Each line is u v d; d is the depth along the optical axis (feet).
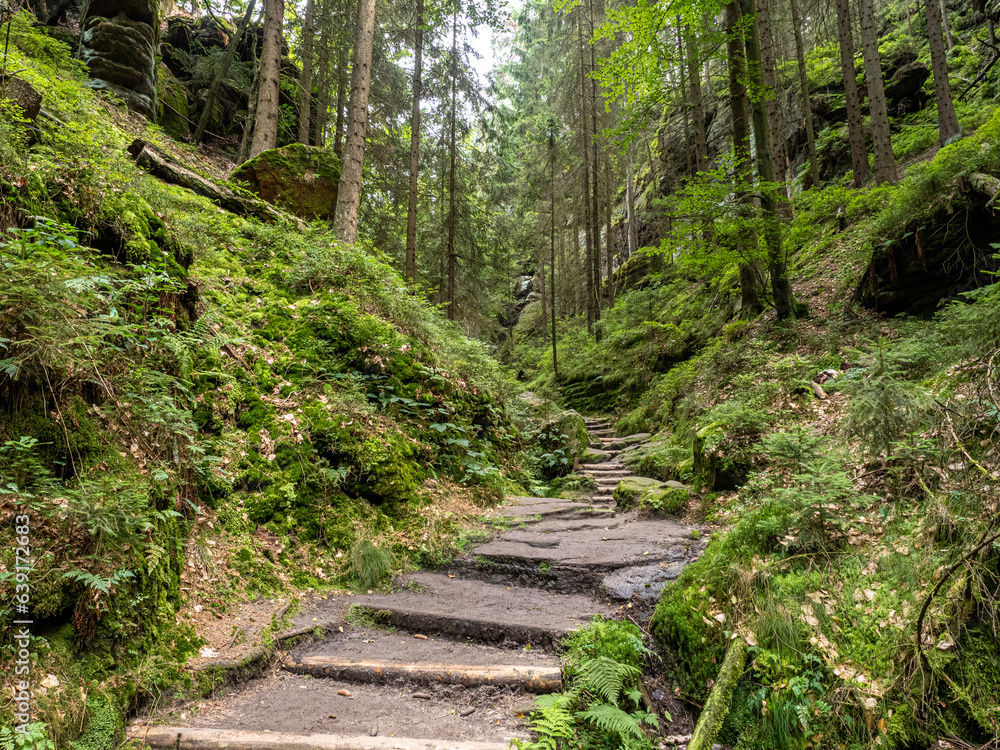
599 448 35.14
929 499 11.28
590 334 59.52
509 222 71.31
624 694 10.67
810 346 27.20
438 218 65.31
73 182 13.87
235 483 15.55
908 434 13.00
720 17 50.52
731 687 10.08
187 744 8.82
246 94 57.88
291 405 18.37
